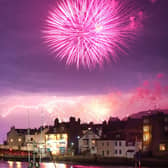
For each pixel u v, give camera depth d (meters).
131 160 91.00
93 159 103.81
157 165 83.31
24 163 114.81
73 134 139.12
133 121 117.75
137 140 108.19
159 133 99.19
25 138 158.75
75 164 100.81
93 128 136.62
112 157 101.12
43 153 123.88
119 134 115.56
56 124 149.25
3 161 129.62
